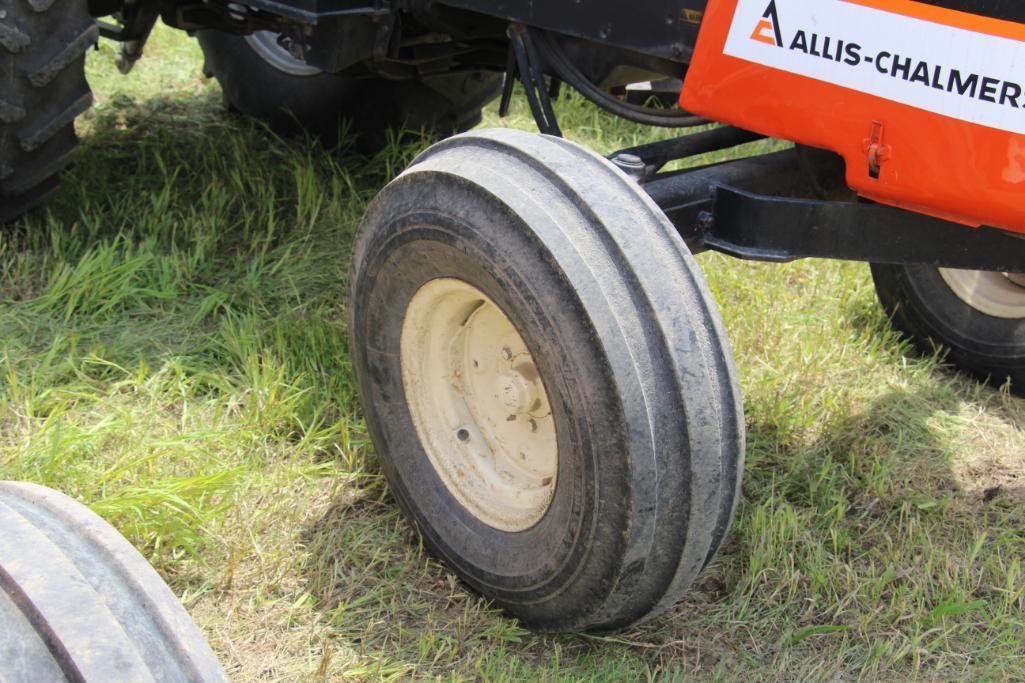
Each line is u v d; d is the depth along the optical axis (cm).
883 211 240
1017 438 341
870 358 368
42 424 305
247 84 473
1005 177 208
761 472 315
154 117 503
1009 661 256
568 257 212
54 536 151
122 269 370
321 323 350
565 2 272
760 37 232
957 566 280
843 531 291
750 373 356
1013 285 351
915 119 215
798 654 256
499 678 237
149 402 323
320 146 473
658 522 218
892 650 258
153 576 149
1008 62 202
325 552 272
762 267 420
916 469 323
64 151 368
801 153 256
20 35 331
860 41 218
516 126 525
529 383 245
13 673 131
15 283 369
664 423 212
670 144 283
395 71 381
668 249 219
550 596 239
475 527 258
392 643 250
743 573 277
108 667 132
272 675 240
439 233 233
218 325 365
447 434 265
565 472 227
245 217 417
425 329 259
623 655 252
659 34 259
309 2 303
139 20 389
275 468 299
